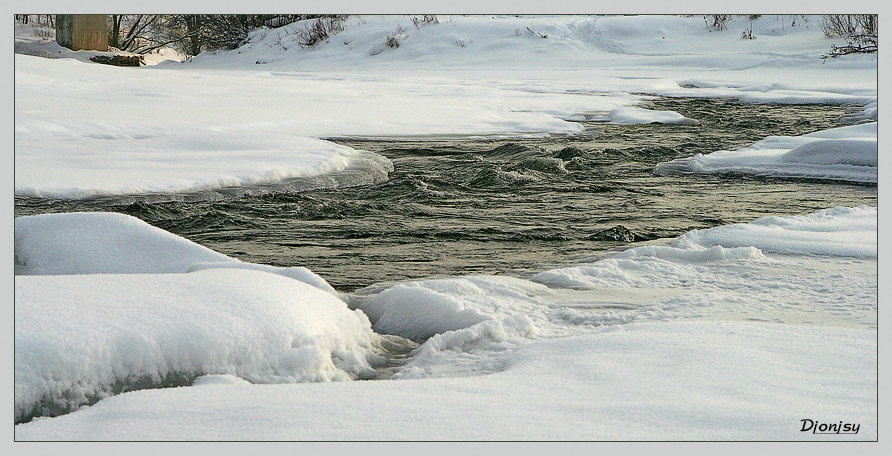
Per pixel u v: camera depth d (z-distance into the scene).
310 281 7.70
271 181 13.76
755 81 38.50
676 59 49.12
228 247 10.23
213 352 5.49
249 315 5.85
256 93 28.19
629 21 59.38
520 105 27.98
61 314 5.59
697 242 9.99
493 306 7.28
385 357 6.34
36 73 26.78
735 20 57.97
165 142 16.22
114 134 17.55
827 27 50.75
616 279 8.37
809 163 15.98
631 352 5.72
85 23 60.34
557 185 14.78
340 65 55.34
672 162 17.25
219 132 18.89
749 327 6.28
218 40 69.31
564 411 4.65
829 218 11.33
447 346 6.35
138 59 59.91
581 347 5.91
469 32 59.88
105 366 5.23
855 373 5.28
